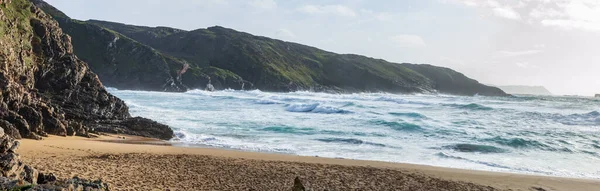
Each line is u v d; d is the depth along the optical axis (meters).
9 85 26.28
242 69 155.75
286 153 26.89
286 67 166.50
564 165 25.31
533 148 30.50
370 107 63.41
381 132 36.88
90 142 26.88
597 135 36.22
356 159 25.12
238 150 27.45
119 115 37.94
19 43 32.09
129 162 19.89
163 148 26.33
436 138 34.06
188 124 41.06
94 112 35.81
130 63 125.00
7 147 12.49
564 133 37.12
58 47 36.59
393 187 17.97
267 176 18.67
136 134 33.84
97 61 122.44
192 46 170.00
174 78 125.44
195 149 26.56
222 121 43.84
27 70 32.06
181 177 17.31
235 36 177.25
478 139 33.53
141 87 120.81
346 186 17.61
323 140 32.44
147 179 16.30
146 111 51.53
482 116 50.88
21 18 33.88
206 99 79.06
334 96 100.50
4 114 24.97
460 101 84.31
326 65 187.62
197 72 133.38
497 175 21.55
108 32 127.25
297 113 53.34
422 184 18.84
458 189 18.28
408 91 171.88
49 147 22.50
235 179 17.69
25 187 8.68
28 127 25.52
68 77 35.94
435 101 80.62
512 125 42.19
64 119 30.73
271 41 196.38
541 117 49.88
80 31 125.31
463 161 25.61
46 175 11.37
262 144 30.19
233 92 119.00
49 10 128.12
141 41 177.12
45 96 33.16
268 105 67.50
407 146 30.30
